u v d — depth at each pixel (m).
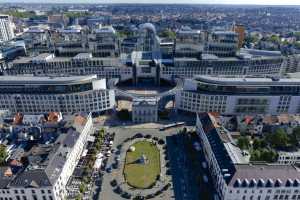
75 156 183.12
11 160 183.38
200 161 190.62
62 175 157.50
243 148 194.12
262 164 156.25
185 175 176.25
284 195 144.62
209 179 173.62
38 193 144.62
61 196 155.00
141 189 163.12
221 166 157.12
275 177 144.75
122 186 165.50
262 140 198.00
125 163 186.88
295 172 147.38
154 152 199.75
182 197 157.88
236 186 141.12
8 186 143.25
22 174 148.50
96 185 166.88
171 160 191.25
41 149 180.88
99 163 184.75
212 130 192.50
